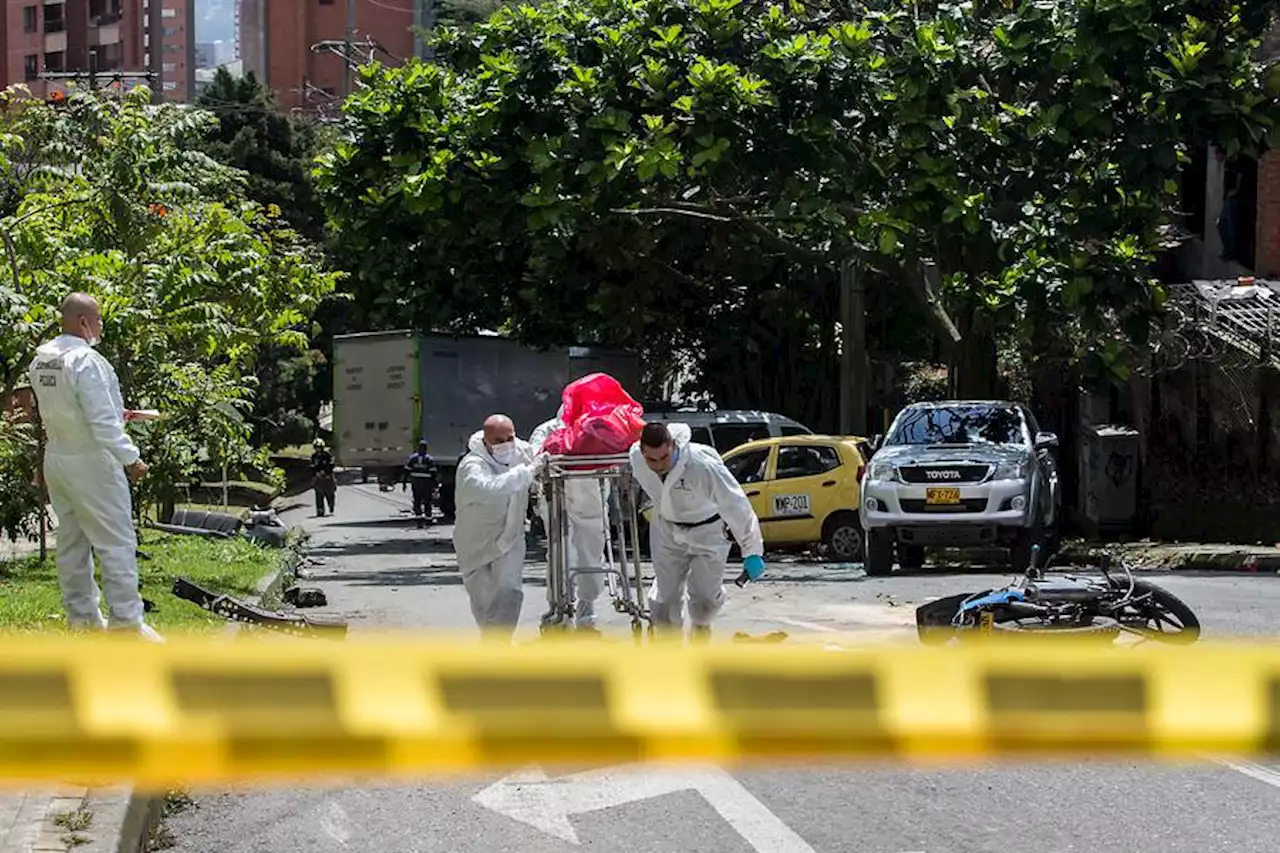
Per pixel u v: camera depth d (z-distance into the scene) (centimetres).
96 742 477
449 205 2695
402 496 5662
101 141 1930
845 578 2128
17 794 725
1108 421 2884
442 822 785
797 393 4162
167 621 1299
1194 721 501
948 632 1121
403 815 799
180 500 3109
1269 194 2981
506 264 3319
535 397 4347
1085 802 807
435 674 526
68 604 1106
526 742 482
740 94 2388
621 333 4125
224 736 480
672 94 2472
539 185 2519
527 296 3378
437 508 4662
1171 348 2620
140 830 725
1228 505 2622
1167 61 2373
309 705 500
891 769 879
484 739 483
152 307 1831
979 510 2105
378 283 3356
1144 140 2342
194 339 2005
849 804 805
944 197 2402
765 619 1584
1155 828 759
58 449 1080
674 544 1055
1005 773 867
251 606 1382
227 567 1920
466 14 6644
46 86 7631
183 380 1983
